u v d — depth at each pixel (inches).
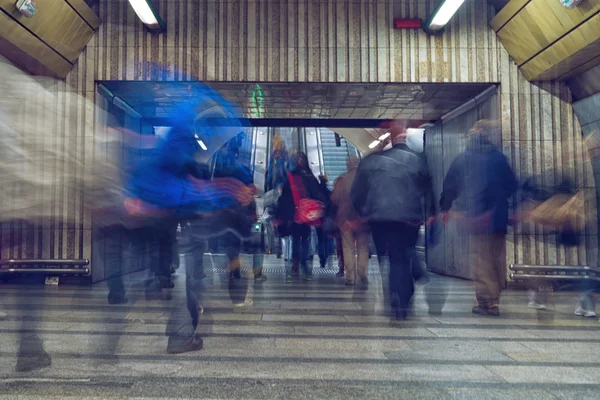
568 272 311.3
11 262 315.6
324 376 121.3
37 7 253.9
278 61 322.0
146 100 367.2
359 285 304.0
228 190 163.6
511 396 107.1
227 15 323.0
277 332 172.4
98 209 116.6
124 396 104.7
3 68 94.1
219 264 498.3
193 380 116.7
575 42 263.0
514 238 318.3
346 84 328.8
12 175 93.9
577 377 121.4
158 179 129.7
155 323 185.2
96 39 320.5
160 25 313.3
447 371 126.3
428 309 222.5
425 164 184.7
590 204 186.7
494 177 196.7
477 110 360.8
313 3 323.9
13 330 167.8
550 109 323.6
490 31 325.1
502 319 200.1
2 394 104.4
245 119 436.8
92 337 160.4
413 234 185.2
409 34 324.2
